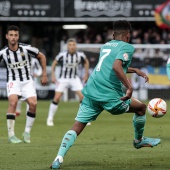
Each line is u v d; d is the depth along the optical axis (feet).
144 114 60.70
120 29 58.59
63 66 116.06
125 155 67.87
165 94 174.50
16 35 81.97
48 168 58.08
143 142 62.85
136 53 175.42
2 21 195.00
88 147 75.46
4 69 176.96
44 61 83.97
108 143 80.12
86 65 120.57
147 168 58.18
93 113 58.49
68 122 115.85
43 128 103.71
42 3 183.11
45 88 178.50
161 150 72.33
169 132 95.86
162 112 61.87
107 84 57.36
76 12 182.80
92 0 182.29
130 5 181.47
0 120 118.62
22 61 82.79
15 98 81.82
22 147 75.56
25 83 82.99
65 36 196.34
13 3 182.80
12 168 58.34
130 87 55.11
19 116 130.21
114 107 57.57
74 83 117.60
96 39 188.65
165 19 180.24
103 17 182.19
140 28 197.98
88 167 58.70
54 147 75.72
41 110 144.36
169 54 175.22
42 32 198.18
